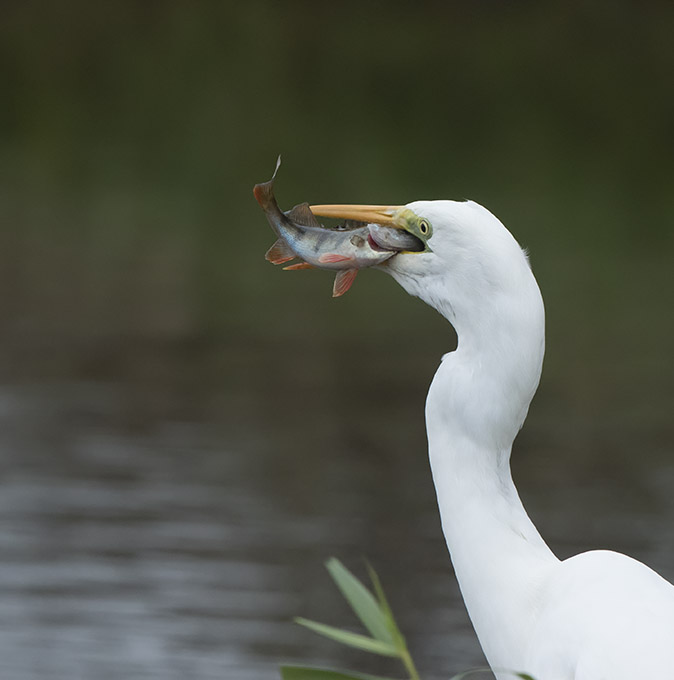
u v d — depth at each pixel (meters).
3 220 22.44
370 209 3.86
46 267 19.47
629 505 11.07
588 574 3.47
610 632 3.26
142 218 23.02
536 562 3.71
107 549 9.89
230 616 9.03
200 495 11.20
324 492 11.34
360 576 9.66
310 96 30.42
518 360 3.66
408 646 8.67
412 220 3.79
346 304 18.44
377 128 28.38
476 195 24.03
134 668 8.27
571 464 12.22
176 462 12.04
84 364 14.98
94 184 25.28
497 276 3.65
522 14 34.94
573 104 29.98
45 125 28.94
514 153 27.00
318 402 13.93
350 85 31.14
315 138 27.80
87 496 11.00
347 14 35.22
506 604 3.67
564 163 26.45
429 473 11.97
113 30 34.22
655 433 13.11
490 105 29.91
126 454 12.12
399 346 16.17
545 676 3.42
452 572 9.82
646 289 19.02
